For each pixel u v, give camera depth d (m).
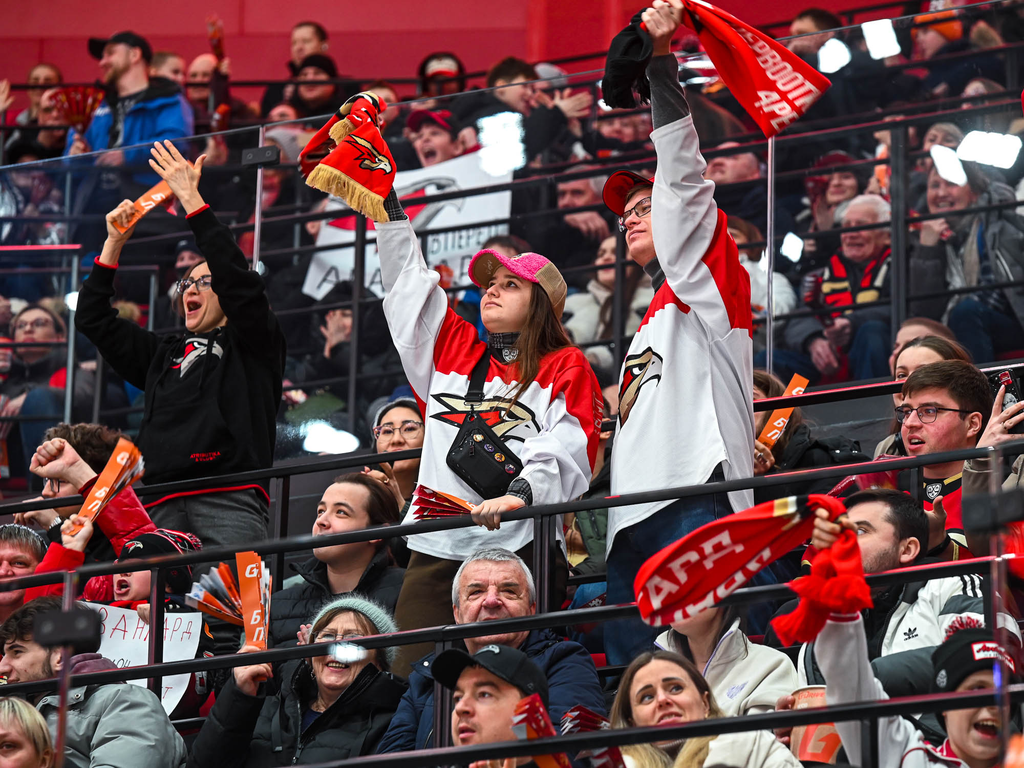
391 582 10.70
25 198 16.23
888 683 7.90
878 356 15.15
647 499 8.29
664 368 9.19
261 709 9.41
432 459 9.72
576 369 9.77
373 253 15.96
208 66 22.94
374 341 15.96
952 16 15.32
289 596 10.79
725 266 9.35
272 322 11.37
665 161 9.33
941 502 9.77
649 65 9.42
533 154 16.12
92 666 9.44
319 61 23.64
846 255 15.44
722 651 8.41
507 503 8.73
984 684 7.43
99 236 16.12
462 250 16.08
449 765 7.18
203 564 10.55
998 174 15.16
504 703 7.62
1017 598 8.09
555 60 25.30
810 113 15.55
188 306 11.67
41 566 9.84
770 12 24.56
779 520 6.92
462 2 28.06
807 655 8.36
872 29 15.49
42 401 16.28
